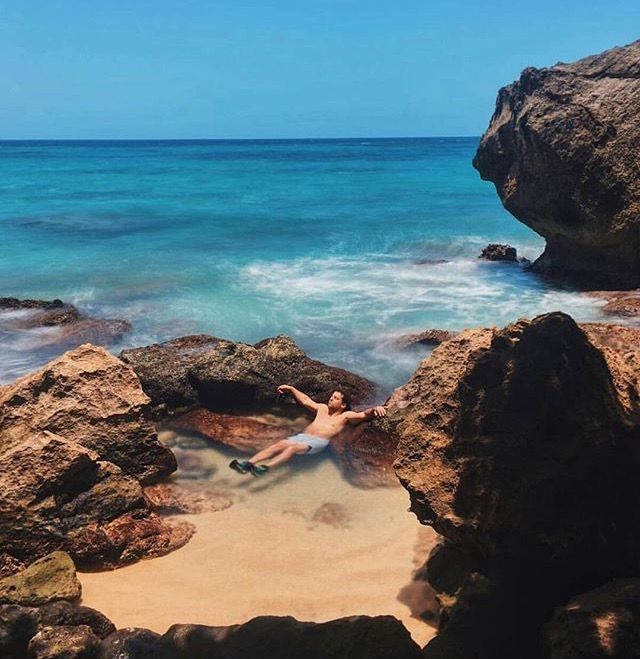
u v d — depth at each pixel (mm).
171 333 13852
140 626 5617
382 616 4785
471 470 5465
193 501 7656
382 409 9195
